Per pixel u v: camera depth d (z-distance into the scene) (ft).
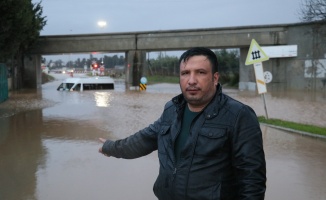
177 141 7.53
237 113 7.14
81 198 18.10
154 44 120.98
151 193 18.79
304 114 53.88
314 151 28.66
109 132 37.55
